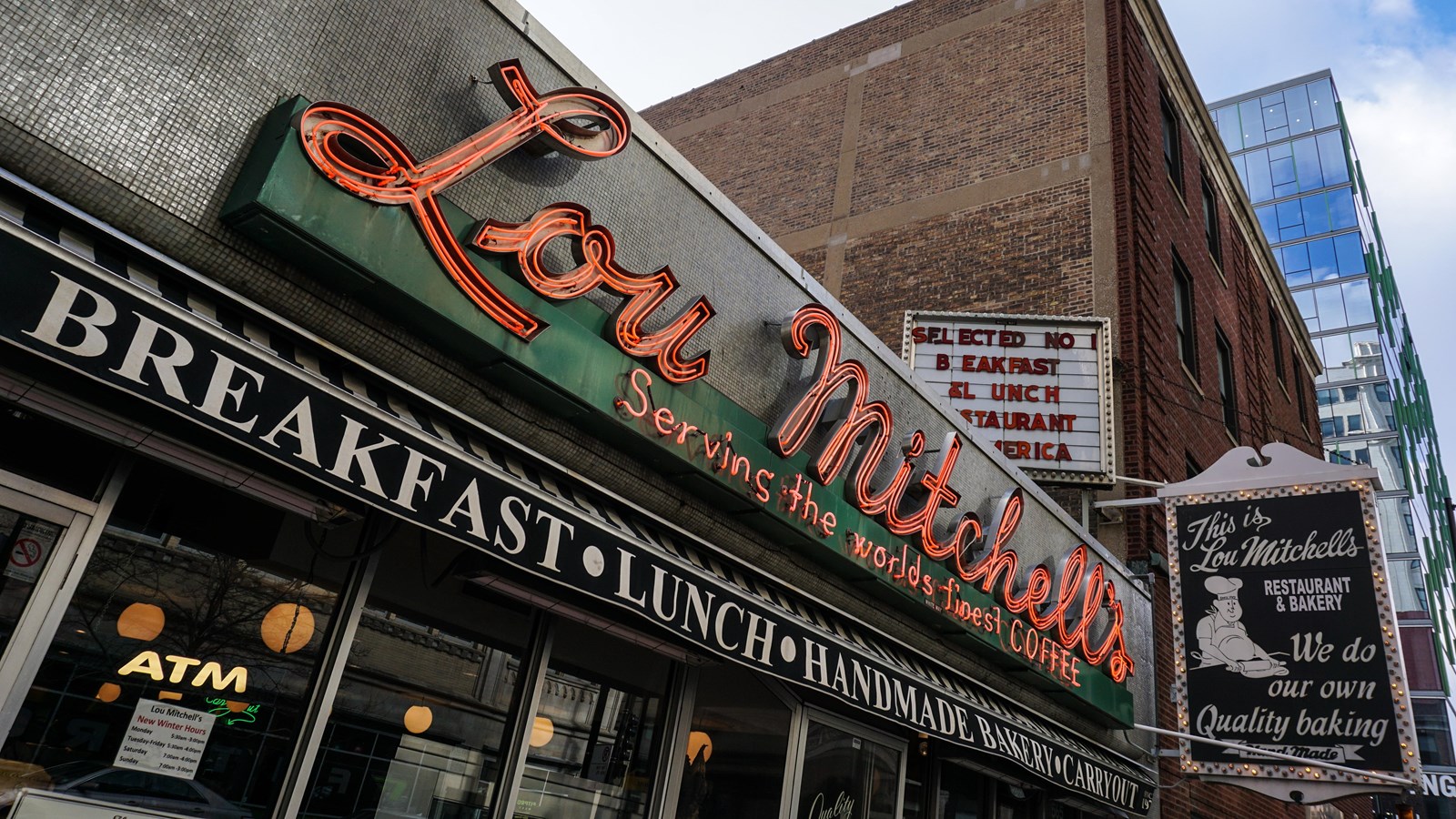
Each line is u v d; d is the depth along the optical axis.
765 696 7.52
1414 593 51.22
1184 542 11.38
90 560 4.10
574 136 5.55
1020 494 9.48
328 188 4.29
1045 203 16.30
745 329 7.14
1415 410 68.81
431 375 4.93
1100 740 10.95
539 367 5.15
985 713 8.17
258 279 4.27
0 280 3.22
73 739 3.96
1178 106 19.39
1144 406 14.02
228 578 4.54
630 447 5.90
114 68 3.90
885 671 7.16
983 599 8.88
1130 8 17.61
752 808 7.17
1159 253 16.34
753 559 6.92
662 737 6.68
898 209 18.20
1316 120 64.69
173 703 4.28
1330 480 10.72
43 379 3.92
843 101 20.62
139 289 3.59
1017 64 18.08
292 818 4.54
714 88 23.77
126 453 4.25
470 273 4.84
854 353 8.26
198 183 4.09
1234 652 10.58
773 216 20.25
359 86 4.77
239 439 3.71
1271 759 9.95
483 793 5.49
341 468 4.04
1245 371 20.52
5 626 3.79
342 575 4.99
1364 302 58.94
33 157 3.65
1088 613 10.45
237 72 4.29
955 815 9.91
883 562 7.71
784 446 6.88
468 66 5.31
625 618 6.15
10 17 3.64
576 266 5.75
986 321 13.91
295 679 4.71
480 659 5.61
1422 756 48.06
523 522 4.78
